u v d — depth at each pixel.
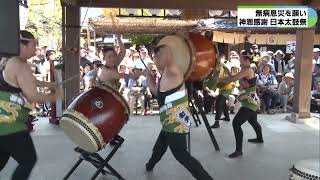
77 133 3.70
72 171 4.32
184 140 3.81
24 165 3.17
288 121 8.31
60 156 5.39
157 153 4.73
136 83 9.27
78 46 7.66
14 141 3.12
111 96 3.79
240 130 5.53
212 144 6.26
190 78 5.36
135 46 14.59
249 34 12.91
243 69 5.54
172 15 10.43
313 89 10.28
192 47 5.18
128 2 7.77
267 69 9.95
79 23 7.67
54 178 4.51
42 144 6.03
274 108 9.77
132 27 11.10
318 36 13.45
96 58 10.24
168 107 3.81
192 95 5.72
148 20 10.84
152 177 4.61
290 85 9.80
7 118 3.09
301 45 8.26
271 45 15.37
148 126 7.57
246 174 4.78
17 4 2.51
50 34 14.96
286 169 4.99
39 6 14.98
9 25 2.51
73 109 3.69
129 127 7.46
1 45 2.51
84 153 4.18
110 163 5.14
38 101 3.26
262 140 6.36
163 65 3.88
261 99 9.57
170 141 3.83
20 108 3.14
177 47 5.17
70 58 7.65
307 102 8.25
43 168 4.86
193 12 9.30
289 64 11.80
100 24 10.83
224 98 7.58
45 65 9.33
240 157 5.51
